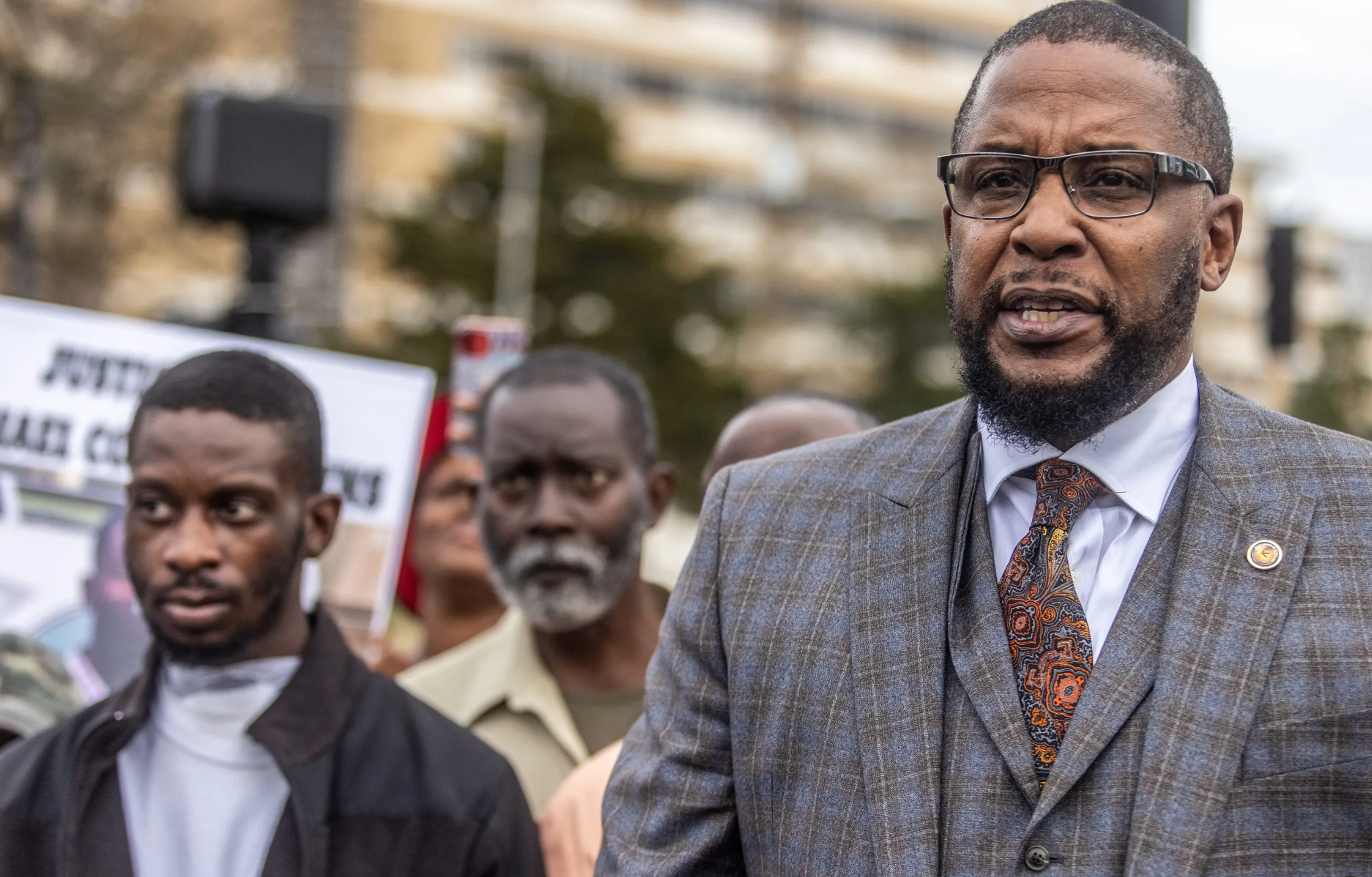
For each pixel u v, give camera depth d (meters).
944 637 2.13
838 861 2.08
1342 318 26.53
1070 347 2.10
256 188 6.49
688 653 2.34
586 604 3.76
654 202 40.03
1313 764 1.92
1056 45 2.17
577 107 39.06
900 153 57.12
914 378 43.78
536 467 3.81
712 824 2.24
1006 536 2.21
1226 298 38.16
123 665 3.70
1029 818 2.00
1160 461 2.17
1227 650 1.99
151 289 29.33
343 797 2.87
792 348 52.88
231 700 2.94
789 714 2.17
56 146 21.84
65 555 3.75
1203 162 2.17
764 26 56.62
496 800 2.94
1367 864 1.90
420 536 4.80
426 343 36.06
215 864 2.83
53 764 2.87
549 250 37.84
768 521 2.33
